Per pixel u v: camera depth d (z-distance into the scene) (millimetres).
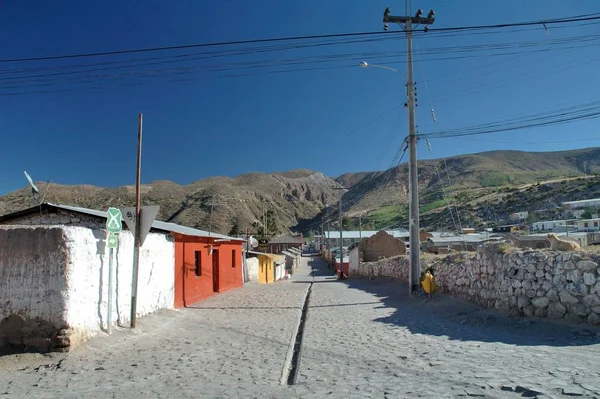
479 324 10430
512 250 11375
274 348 8805
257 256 41406
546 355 6941
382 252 44312
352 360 7469
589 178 105938
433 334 9734
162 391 5848
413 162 18438
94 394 5781
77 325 8258
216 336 10195
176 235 15438
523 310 10172
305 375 6594
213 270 22797
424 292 17453
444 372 6270
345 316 13320
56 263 8031
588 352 6961
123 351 8414
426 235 60500
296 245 101500
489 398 4996
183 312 14328
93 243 8977
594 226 69625
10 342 7980
